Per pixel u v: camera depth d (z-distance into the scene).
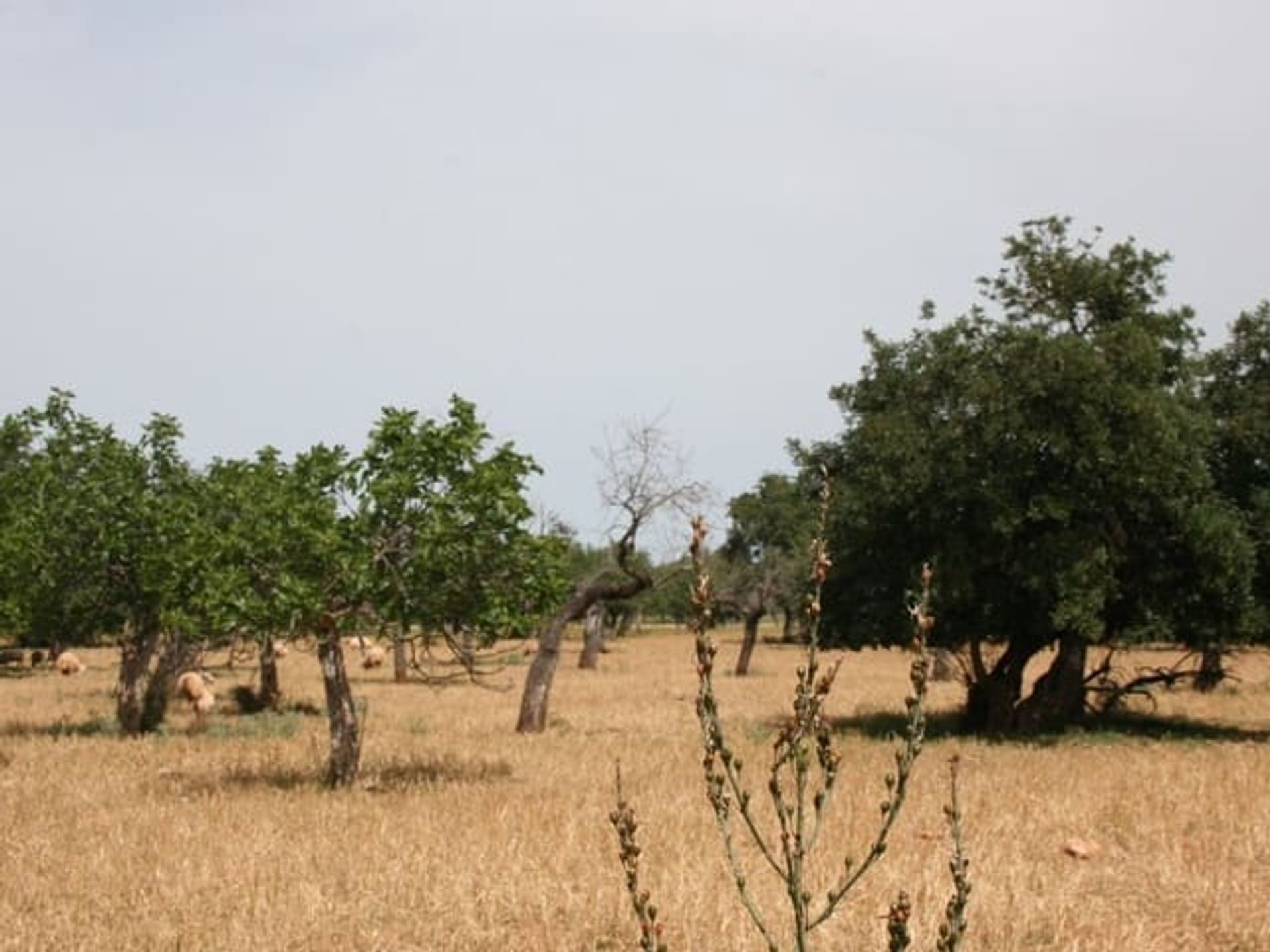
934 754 26.11
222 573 20.52
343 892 13.10
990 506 28.78
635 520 32.53
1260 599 30.78
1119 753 26.53
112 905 12.57
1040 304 31.66
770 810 17.42
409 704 39.06
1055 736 30.34
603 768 23.00
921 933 11.30
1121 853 15.41
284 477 25.34
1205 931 11.90
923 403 30.50
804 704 4.36
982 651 53.50
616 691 45.69
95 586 28.19
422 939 11.51
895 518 30.45
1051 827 17.00
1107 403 28.27
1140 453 28.16
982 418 29.02
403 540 20.77
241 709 36.88
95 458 28.91
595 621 61.69
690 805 18.09
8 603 27.48
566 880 13.38
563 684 49.53
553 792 19.73
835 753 4.33
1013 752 26.86
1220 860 14.73
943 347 30.53
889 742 28.44
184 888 13.10
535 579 21.23
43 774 21.72
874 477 29.91
